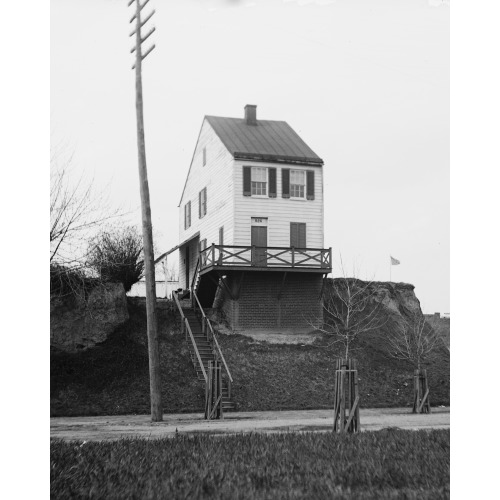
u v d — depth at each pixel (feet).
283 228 112.88
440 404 103.45
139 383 94.27
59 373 93.25
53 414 84.79
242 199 111.34
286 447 41.93
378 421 69.72
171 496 29.22
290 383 99.50
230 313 110.42
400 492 29.96
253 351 105.40
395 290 133.28
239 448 41.65
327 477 32.91
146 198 79.82
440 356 119.65
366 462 36.55
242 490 30.07
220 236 116.47
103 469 35.27
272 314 111.14
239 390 95.45
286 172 114.11
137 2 82.79
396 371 110.11
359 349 112.98
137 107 81.10
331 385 101.09
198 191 130.93
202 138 129.29
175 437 49.29
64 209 98.89
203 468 35.06
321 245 114.62
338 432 50.78
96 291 103.50
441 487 31.40
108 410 87.81
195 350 96.99
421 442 43.80
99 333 100.53
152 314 77.15
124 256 111.65
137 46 81.82
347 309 116.98
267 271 108.88
